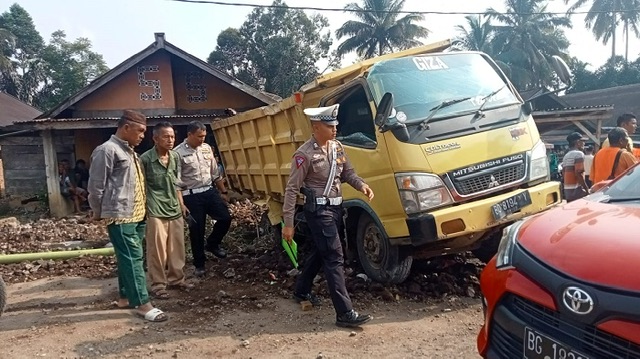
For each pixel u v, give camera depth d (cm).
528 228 312
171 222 577
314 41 4403
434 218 469
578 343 236
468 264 601
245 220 1007
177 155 584
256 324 470
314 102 592
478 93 551
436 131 502
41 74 4850
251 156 784
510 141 523
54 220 1285
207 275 646
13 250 881
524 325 263
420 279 554
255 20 4378
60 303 552
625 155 633
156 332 458
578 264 249
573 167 812
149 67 1620
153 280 562
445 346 405
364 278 564
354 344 418
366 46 4294
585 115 1817
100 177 472
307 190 461
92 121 1376
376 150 509
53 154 1416
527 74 4175
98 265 713
